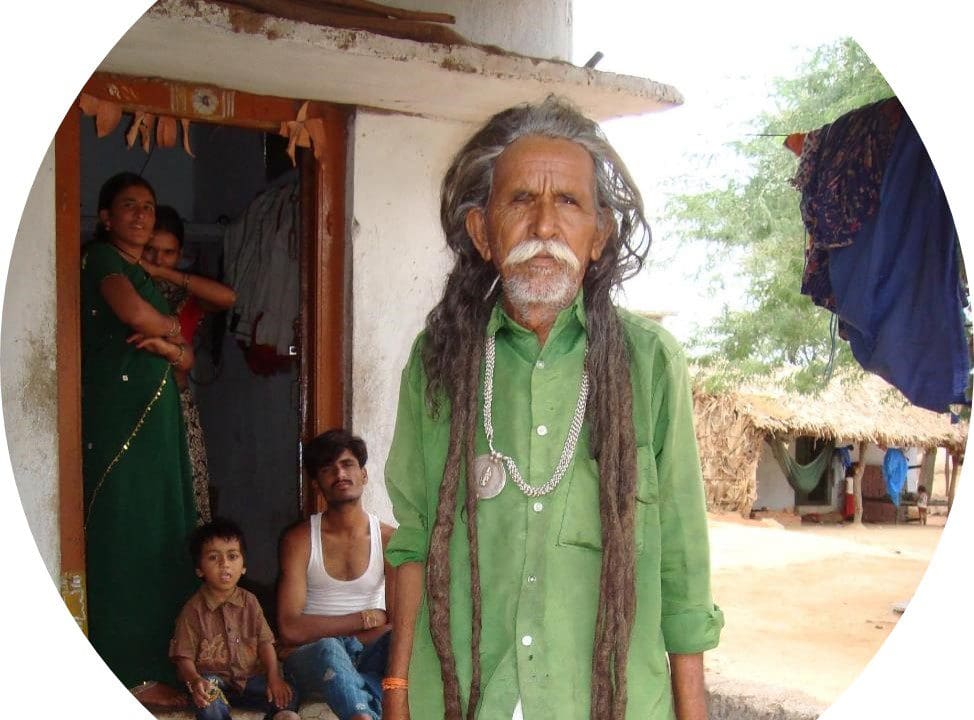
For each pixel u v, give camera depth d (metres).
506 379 1.92
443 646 1.85
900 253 3.39
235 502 5.85
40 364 3.38
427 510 2.01
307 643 3.58
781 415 14.63
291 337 4.67
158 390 3.72
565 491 1.85
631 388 1.88
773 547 10.45
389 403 4.15
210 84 3.76
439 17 3.59
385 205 4.10
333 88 3.79
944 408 3.37
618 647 1.78
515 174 1.84
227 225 5.43
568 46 4.35
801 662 5.74
